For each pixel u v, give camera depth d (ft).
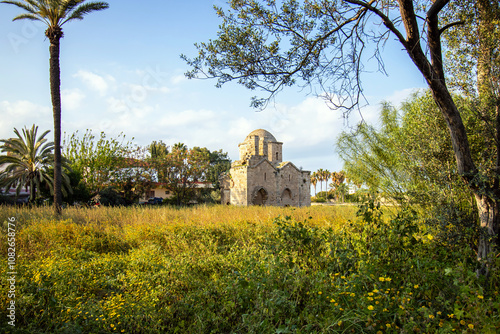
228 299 17.92
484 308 11.94
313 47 23.43
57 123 57.47
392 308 14.12
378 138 34.30
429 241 20.47
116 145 124.98
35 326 15.25
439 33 18.60
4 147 93.50
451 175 23.75
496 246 17.72
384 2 22.22
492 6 20.44
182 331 15.75
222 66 23.89
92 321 15.25
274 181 132.46
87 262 26.37
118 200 110.83
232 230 40.04
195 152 132.57
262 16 22.63
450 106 18.58
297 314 15.65
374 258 17.71
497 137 19.08
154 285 20.66
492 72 19.97
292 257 20.48
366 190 34.24
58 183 56.70
